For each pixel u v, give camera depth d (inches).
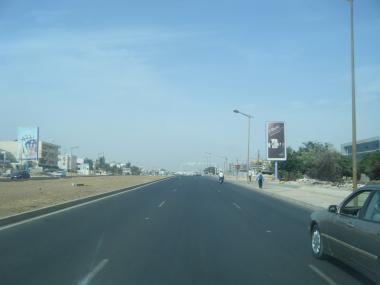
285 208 1076.5
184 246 518.6
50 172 5905.5
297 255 470.3
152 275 380.5
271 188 2133.4
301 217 860.0
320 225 440.5
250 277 375.9
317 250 449.4
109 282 357.4
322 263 430.9
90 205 1071.6
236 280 366.0
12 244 524.7
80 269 400.5
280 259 449.4
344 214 396.8
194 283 355.9
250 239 574.9
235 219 806.5
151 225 702.5
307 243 546.9
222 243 542.3
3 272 388.2
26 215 787.4
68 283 353.4
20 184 2198.6
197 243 540.1
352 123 1041.5
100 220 764.0
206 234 614.2
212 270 400.2
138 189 1898.4
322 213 444.5
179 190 1829.5
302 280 366.9
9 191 1525.6
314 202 1200.8
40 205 970.7
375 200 355.9
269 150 3149.6
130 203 1138.0
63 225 695.1
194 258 451.5
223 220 786.8
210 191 1786.4
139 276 376.8
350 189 2027.6
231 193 1681.8
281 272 394.0
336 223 401.1
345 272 394.6
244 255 469.1
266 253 480.7
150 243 537.0
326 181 3142.2
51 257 451.5
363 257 344.8
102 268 404.8
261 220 798.5
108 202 1169.4
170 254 471.2
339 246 394.0
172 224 717.9
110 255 463.5
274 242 553.0
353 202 430.3
